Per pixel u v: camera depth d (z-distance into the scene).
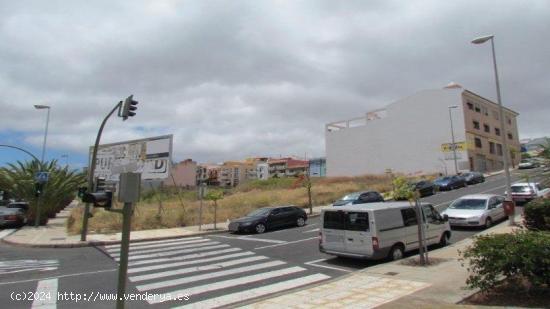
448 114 61.50
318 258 13.44
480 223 18.08
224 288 9.46
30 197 28.64
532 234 7.13
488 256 6.98
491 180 47.06
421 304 7.09
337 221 12.81
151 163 32.09
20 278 10.76
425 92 63.94
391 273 10.15
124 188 6.32
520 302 6.70
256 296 8.73
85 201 6.53
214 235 21.50
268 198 35.81
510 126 75.38
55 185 29.16
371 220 11.98
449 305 6.86
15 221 25.78
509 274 6.98
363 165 71.56
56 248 17.59
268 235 20.34
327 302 7.71
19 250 16.94
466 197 20.38
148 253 15.25
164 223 24.75
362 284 9.10
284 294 8.53
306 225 23.92
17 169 29.75
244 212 29.50
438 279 9.12
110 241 18.67
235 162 151.25
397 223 12.66
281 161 135.75
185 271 11.56
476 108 64.38
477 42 20.14
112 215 25.88
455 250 13.24
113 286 9.77
